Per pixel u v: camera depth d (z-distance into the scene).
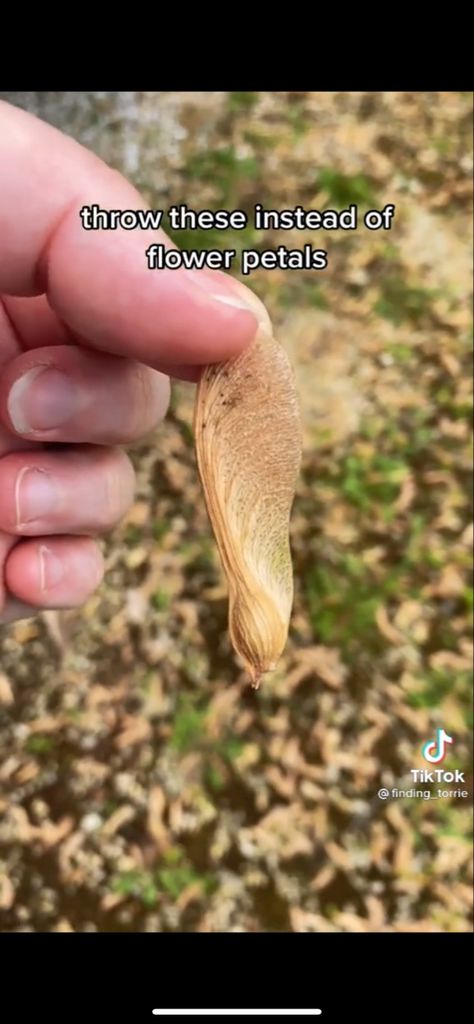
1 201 0.07
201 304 0.07
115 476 0.10
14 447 0.10
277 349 0.06
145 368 0.09
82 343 0.09
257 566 0.06
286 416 0.06
